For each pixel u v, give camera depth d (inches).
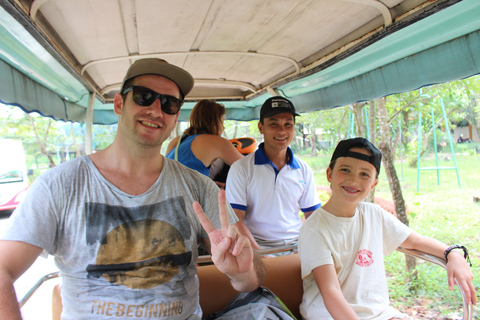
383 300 76.9
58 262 60.7
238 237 55.6
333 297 68.2
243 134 735.7
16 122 802.8
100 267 58.9
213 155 125.5
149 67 64.9
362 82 128.3
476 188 387.9
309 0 83.4
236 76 155.2
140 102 61.9
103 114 195.5
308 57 127.4
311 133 703.1
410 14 81.7
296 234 112.0
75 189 60.4
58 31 93.4
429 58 100.0
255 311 69.1
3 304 48.6
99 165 63.8
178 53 117.6
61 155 958.4
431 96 254.4
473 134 855.7
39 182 59.2
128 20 90.7
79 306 58.5
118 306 58.2
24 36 81.9
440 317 144.8
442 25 84.6
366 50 102.2
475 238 225.9
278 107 108.0
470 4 75.0
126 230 60.7
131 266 59.9
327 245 74.7
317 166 677.9
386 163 192.2
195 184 69.5
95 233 59.2
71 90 141.6
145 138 61.5
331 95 146.8
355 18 94.1
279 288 83.3
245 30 101.4
